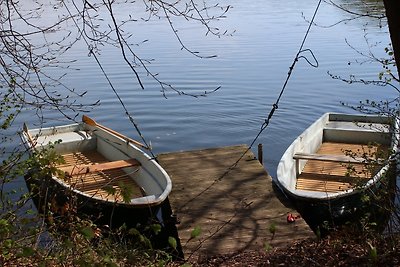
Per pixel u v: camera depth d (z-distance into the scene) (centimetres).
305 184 764
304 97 1346
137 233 348
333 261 424
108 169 766
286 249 534
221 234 601
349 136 959
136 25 2383
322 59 1689
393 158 515
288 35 2112
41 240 371
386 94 1341
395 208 463
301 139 836
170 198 696
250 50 1847
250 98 1347
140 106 1300
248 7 2998
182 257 556
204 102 1321
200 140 1132
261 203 680
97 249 363
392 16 312
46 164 378
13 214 379
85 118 1005
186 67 1612
